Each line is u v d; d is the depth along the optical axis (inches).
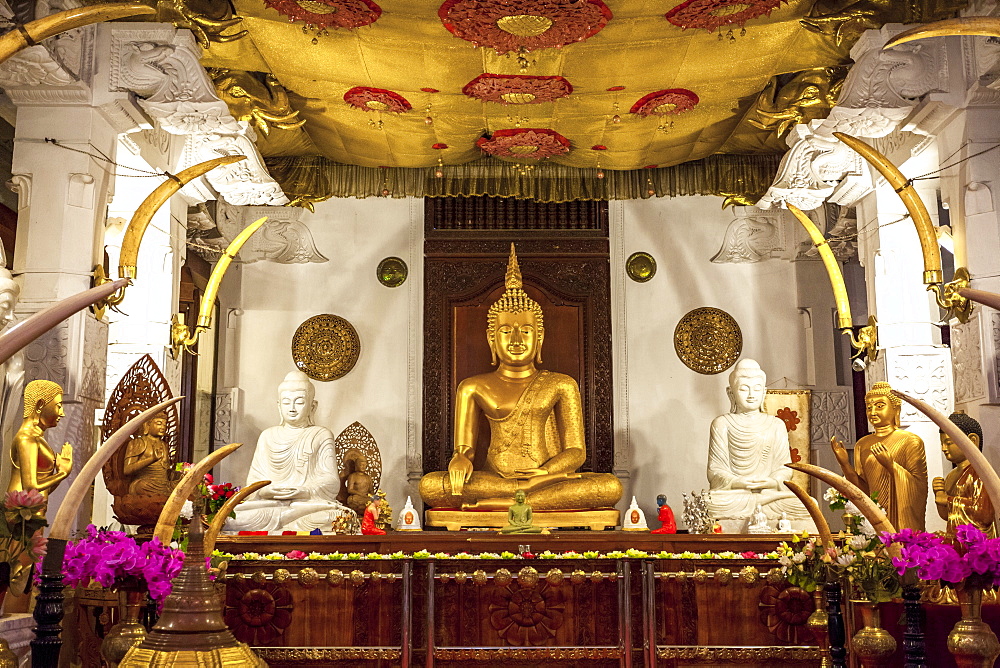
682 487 335.6
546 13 207.5
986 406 197.6
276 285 345.7
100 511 243.1
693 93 248.7
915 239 254.7
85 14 165.6
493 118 264.8
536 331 317.7
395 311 344.5
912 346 250.4
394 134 276.8
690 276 347.3
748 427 288.7
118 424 179.9
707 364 343.0
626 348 342.3
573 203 348.8
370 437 334.3
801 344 342.6
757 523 261.7
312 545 199.5
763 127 267.1
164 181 229.5
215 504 211.2
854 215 305.4
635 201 350.3
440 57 229.0
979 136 205.8
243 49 227.6
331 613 193.2
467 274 344.2
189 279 328.8
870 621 155.3
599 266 345.7
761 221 347.9
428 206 349.4
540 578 196.9
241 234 266.4
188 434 316.8
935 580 142.1
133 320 254.4
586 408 336.2
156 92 208.2
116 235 251.4
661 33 217.3
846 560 158.7
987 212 203.2
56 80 199.3
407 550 200.4
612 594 197.5
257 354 341.7
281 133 280.4
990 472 127.8
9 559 130.6
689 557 193.9
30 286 197.9
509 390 309.3
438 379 338.0
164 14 207.9
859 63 210.7
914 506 200.8
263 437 288.8
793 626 193.3
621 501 331.3
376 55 229.3
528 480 286.5
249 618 191.6
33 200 201.2
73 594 197.5
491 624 195.9
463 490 285.7
